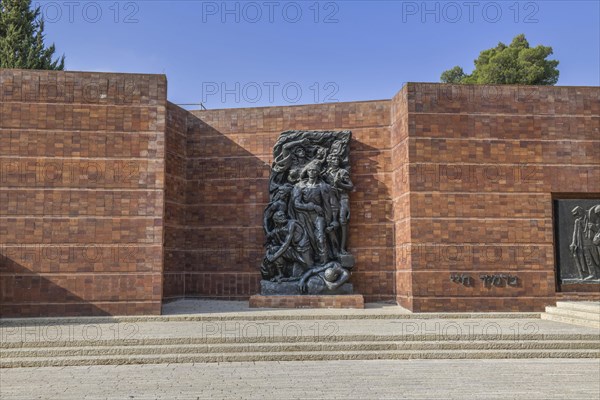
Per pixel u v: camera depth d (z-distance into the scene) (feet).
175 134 60.54
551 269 52.13
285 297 54.24
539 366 35.40
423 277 51.47
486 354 37.96
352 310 52.06
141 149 51.29
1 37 88.79
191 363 36.17
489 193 52.75
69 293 49.21
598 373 33.40
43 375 32.99
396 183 57.21
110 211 50.37
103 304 49.32
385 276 57.82
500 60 105.91
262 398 27.66
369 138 59.72
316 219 57.26
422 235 51.93
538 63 105.70
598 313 44.42
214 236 61.21
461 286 51.57
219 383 30.73
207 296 60.64
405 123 53.72
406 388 29.71
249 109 62.23
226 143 62.18
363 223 58.70
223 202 61.52
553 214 53.26
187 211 61.93
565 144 53.67
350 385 30.32
